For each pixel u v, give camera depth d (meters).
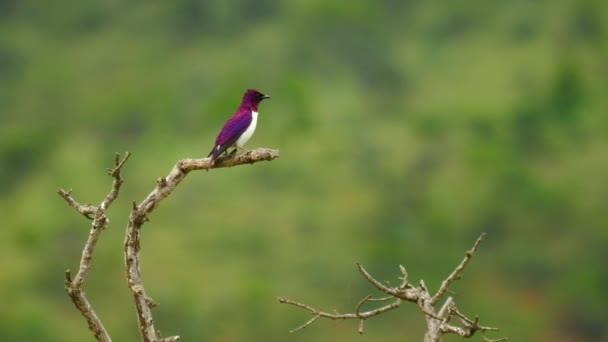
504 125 53.94
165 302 35.75
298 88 57.34
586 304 37.62
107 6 79.62
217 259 39.78
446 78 64.44
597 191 47.25
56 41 75.69
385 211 44.22
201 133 55.25
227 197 46.47
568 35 68.25
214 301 35.38
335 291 36.88
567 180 48.16
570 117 55.47
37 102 65.44
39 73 69.81
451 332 6.25
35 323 34.28
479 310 37.28
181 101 60.16
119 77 68.31
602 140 52.84
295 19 68.50
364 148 51.09
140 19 76.75
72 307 36.88
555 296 38.59
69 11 78.94
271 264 39.25
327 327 33.44
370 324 32.53
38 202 46.00
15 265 38.53
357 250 39.72
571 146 52.19
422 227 42.69
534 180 46.72
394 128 55.16
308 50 65.56
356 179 47.97
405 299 6.42
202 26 74.19
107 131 59.22
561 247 42.09
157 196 6.72
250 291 35.22
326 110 56.84
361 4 68.31
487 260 41.12
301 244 41.22
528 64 64.81
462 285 38.84
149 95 62.66
